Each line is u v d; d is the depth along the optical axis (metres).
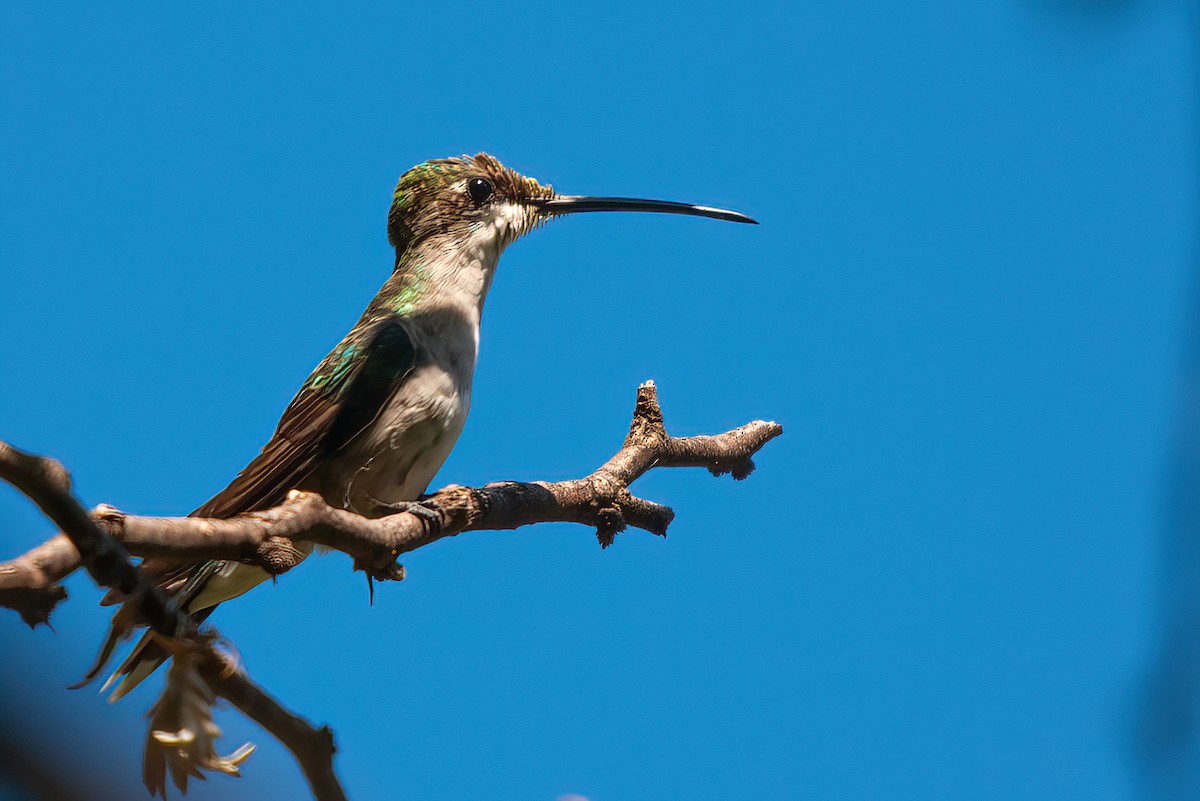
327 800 5.03
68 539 5.38
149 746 4.47
